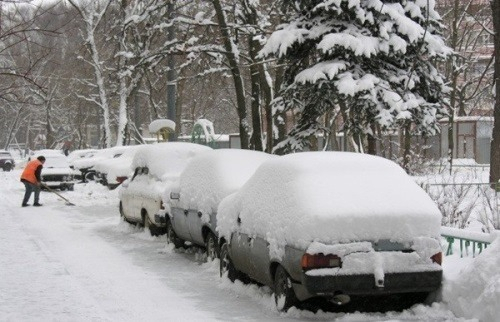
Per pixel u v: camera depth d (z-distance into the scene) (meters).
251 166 11.72
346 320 7.73
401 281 7.63
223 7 23.12
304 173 8.36
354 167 8.50
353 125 16.66
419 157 26.91
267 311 8.35
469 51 45.84
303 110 17.33
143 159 16.47
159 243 14.68
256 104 24.09
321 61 15.82
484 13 44.06
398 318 7.79
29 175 24.81
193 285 10.05
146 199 15.42
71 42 43.84
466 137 44.84
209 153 12.40
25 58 21.05
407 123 16.34
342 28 15.88
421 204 7.94
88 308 8.44
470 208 13.35
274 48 16.20
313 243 7.52
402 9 15.91
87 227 17.92
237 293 9.45
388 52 15.51
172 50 22.52
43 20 17.38
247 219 9.12
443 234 9.65
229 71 25.92
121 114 43.53
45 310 8.33
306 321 7.82
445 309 7.85
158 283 10.20
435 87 16.64
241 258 9.35
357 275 7.51
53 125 93.06
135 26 24.14
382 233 7.66
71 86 67.25
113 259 12.53
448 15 40.56
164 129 24.98
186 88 54.59
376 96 15.38
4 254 13.03
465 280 7.73
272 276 8.45
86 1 42.53
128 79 43.34
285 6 17.31
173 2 22.95
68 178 32.09
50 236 15.98
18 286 9.84
